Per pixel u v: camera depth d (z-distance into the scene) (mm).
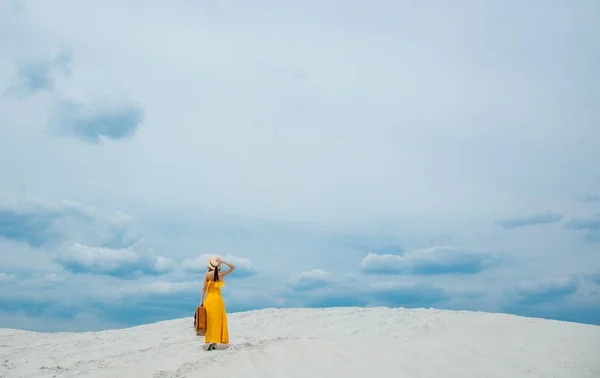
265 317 16719
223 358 9711
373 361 9594
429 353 10203
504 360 9953
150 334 14719
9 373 10711
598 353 10531
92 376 9453
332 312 17062
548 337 11961
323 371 9016
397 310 16438
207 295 11125
